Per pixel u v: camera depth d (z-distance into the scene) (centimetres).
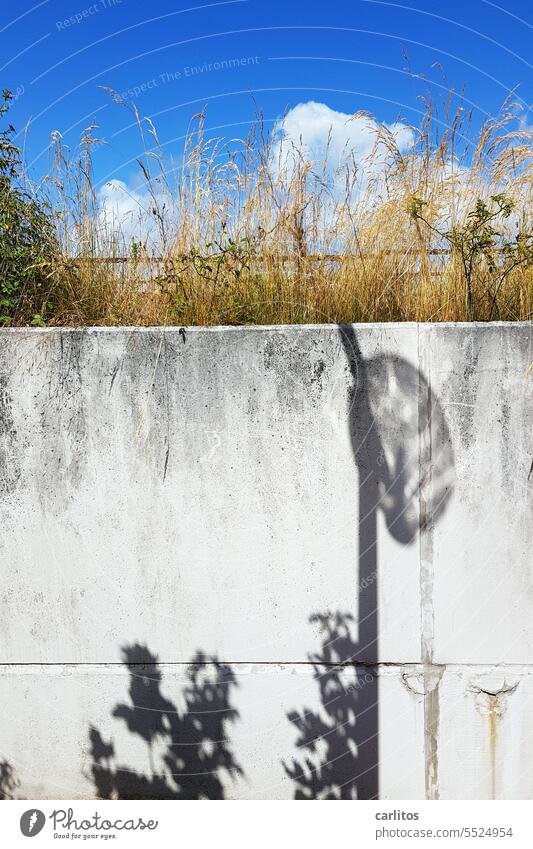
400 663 313
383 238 389
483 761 314
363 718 315
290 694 317
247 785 321
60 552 319
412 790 316
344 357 307
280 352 308
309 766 319
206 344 310
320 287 372
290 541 313
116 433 314
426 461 307
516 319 353
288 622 315
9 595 321
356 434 308
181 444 313
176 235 407
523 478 305
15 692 324
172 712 321
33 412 315
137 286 386
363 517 310
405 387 306
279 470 311
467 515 308
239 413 311
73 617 320
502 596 309
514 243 350
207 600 317
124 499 316
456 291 355
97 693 322
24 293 358
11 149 371
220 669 318
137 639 320
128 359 312
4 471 317
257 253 382
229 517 314
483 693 312
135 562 318
